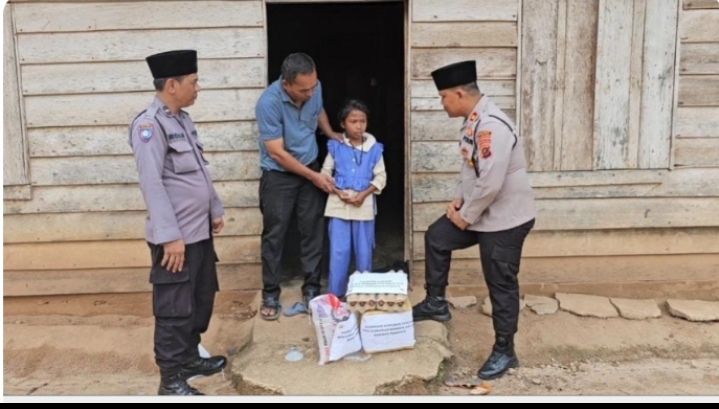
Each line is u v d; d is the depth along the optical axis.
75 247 4.11
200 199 2.97
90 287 4.16
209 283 3.21
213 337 3.81
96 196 4.04
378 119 6.79
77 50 3.88
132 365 3.64
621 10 3.91
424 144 4.01
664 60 3.96
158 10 3.86
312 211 3.80
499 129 3.02
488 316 3.95
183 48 3.89
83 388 3.39
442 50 3.93
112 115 3.95
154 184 2.77
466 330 3.79
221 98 3.94
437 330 3.54
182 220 2.92
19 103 3.90
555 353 3.62
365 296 3.27
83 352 3.74
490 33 3.92
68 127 3.95
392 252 5.07
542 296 4.19
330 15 6.61
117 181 4.02
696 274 4.23
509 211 3.15
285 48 6.70
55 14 3.84
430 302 3.59
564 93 3.98
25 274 4.13
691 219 4.13
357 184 3.71
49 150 3.97
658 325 3.90
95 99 3.93
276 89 3.52
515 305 3.26
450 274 4.19
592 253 4.18
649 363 3.57
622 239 4.16
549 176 4.06
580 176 4.06
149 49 3.89
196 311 3.23
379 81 6.75
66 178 4.00
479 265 4.18
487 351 3.58
